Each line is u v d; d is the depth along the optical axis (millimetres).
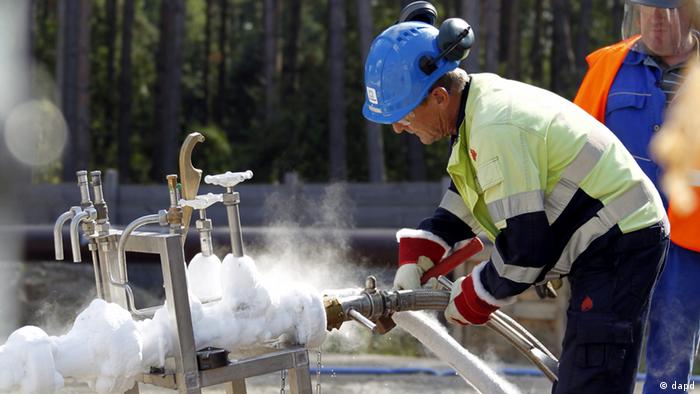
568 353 5473
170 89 41406
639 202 5430
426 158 42656
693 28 7496
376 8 50531
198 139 5262
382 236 16922
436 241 6211
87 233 5398
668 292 7500
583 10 44031
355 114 44438
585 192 5367
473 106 5480
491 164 5246
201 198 5145
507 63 45906
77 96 35906
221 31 60750
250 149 44906
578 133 5371
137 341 4707
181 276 4832
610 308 5367
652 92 7559
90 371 4680
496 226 5477
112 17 53156
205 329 4961
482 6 49344
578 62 44375
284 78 55344
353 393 11516
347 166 43594
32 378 4484
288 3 56969
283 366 5094
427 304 5801
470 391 11719
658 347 7605
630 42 7789
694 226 7344
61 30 39094
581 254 5477
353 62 47719
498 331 6297
